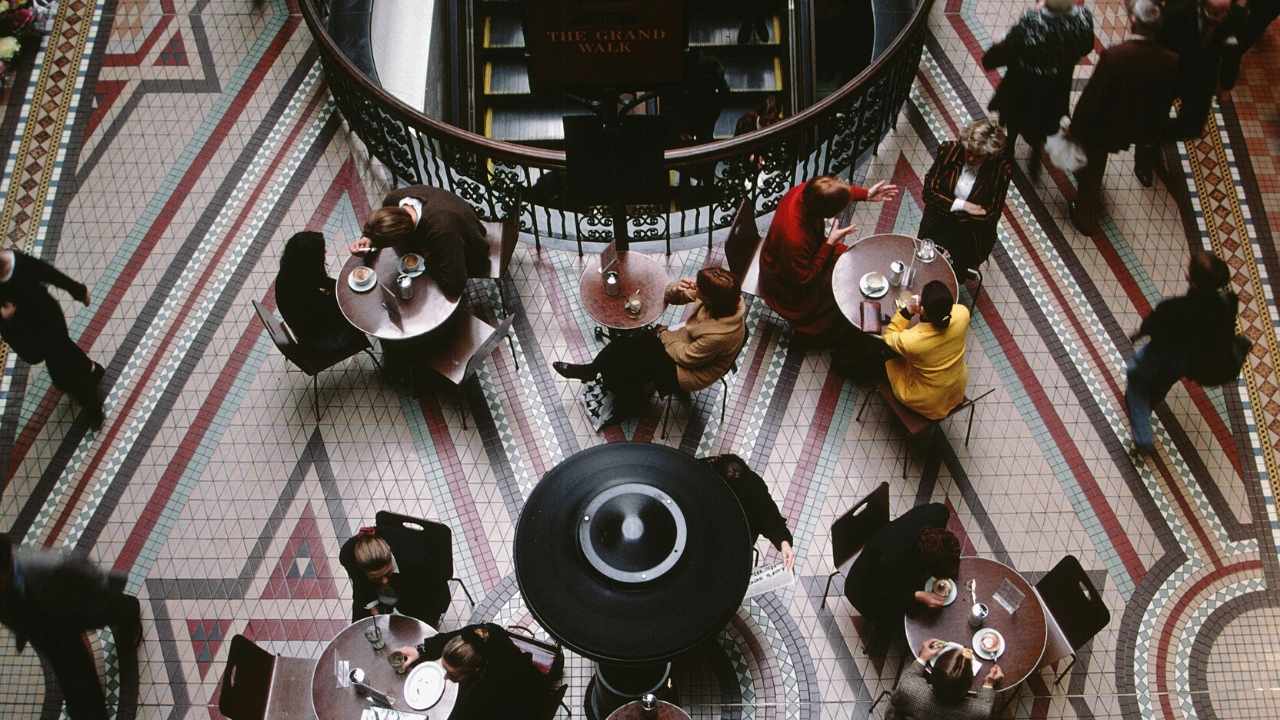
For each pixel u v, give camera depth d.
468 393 8.64
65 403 8.58
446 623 7.84
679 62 6.73
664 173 7.62
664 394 8.20
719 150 8.41
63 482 8.34
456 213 8.05
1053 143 9.19
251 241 9.28
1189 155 9.63
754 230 8.61
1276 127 9.77
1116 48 8.32
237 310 8.99
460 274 8.00
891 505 8.24
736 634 7.80
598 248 9.27
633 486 5.91
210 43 10.14
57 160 9.61
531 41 6.60
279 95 9.94
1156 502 8.28
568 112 11.33
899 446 8.45
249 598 7.95
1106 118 8.61
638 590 5.62
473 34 11.11
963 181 8.22
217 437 8.49
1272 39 10.15
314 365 8.20
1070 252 9.25
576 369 8.13
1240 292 9.12
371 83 8.71
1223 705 7.63
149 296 9.04
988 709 6.58
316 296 7.94
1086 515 8.23
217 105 9.88
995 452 8.44
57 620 6.95
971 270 8.70
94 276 9.12
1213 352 7.66
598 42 6.59
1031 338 8.91
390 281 8.08
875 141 9.62
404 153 9.22
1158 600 7.96
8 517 8.22
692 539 5.80
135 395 8.64
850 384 8.68
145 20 10.21
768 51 11.47
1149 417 8.22
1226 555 8.12
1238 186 9.52
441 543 7.27
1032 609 7.02
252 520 8.20
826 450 8.45
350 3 10.57
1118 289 9.10
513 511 8.25
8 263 7.57
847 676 7.68
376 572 6.76
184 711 7.60
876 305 8.06
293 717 6.92
